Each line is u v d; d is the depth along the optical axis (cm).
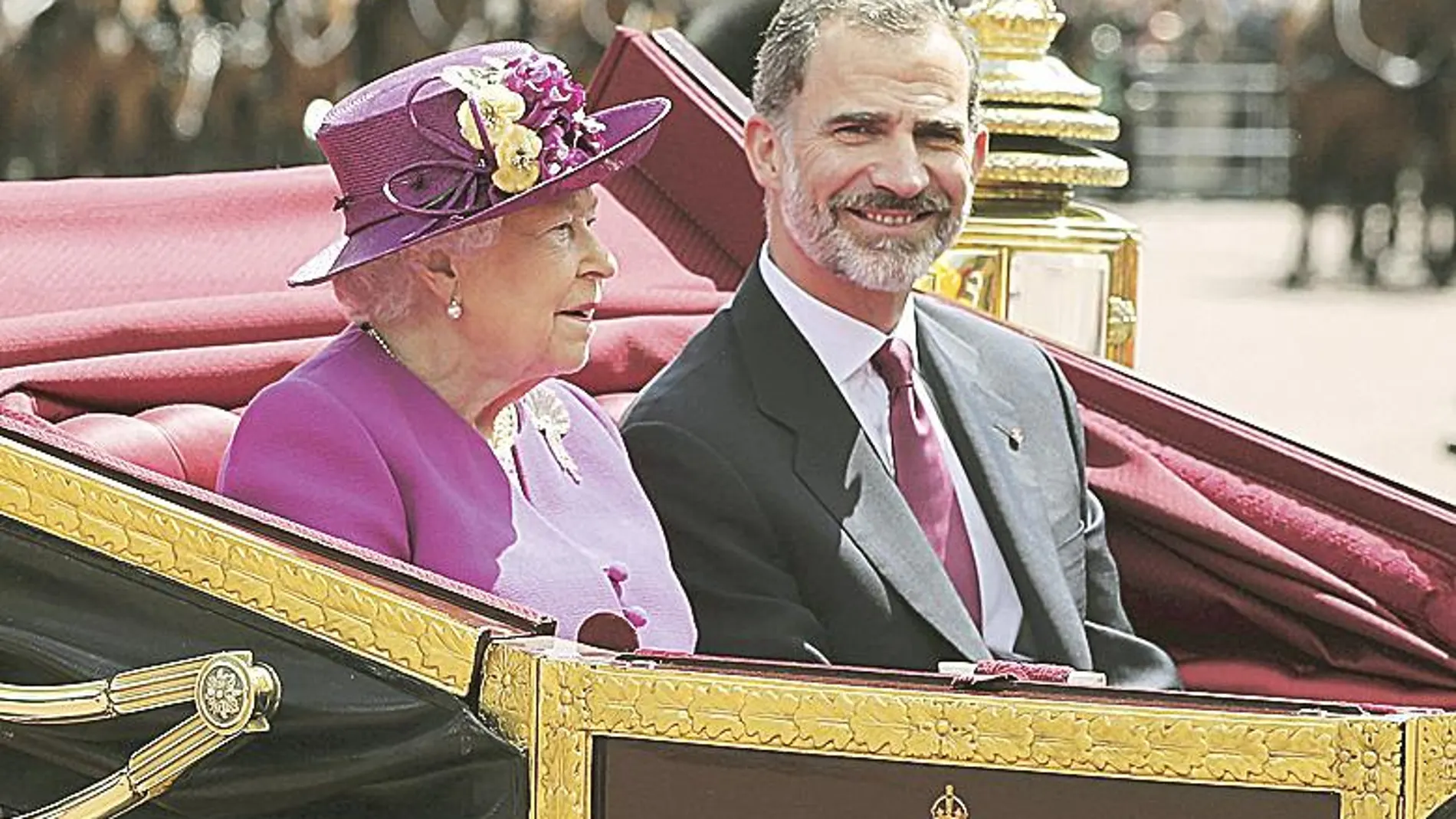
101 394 985
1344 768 735
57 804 827
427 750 793
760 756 772
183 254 1113
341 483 900
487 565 914
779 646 1019
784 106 1093
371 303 935
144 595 827
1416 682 1133
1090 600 1138
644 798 780
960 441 1121
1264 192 7675
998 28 1514
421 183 915
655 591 993
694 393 1084
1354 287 5669
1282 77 6162
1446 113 5697
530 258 928
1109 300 1508
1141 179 7681
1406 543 1145
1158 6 7838
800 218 1086
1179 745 745
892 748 762
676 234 1320
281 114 5188
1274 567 1143
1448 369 4094
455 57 938
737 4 1509
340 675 802
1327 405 3619
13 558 841
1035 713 754
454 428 938
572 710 782
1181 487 1166
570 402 1030
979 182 1499
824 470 1066
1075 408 1163
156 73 5028
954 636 1051
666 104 958
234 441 913
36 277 1054
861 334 1095
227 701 791
